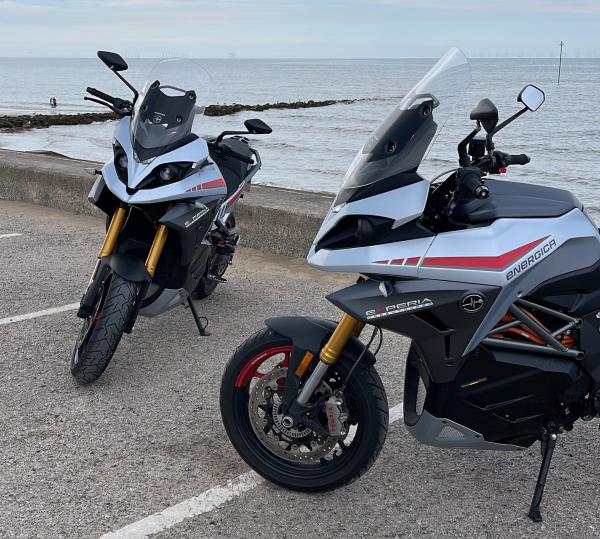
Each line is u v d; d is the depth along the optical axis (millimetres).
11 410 4070
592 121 47312
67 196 9227
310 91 100312
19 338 5125
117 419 3990
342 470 3195
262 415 3723
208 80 4953
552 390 2980
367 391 3088
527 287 2883
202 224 4613
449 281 2846
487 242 2842
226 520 3100
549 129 42219
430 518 3139
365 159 2871
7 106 66562
